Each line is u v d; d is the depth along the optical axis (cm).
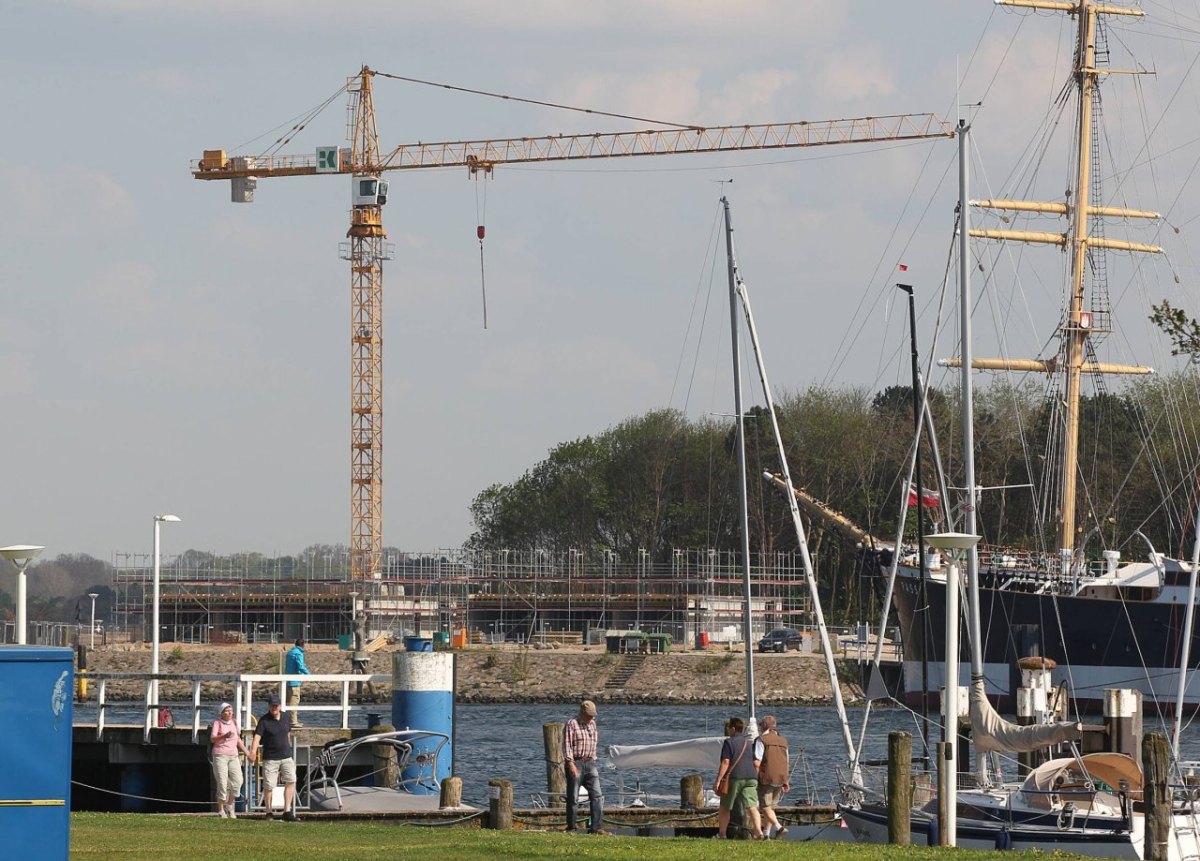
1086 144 16862
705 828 6159
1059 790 5475
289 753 5959
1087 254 16938
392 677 6831
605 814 6316
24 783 2864
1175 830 5116
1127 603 15675
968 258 8156
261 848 4119
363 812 5728
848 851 4409
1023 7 16825
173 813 6028
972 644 7494
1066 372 16938
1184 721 15162
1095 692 15700
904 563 15638
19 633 4350
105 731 6806
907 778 5259
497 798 5719
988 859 4350
